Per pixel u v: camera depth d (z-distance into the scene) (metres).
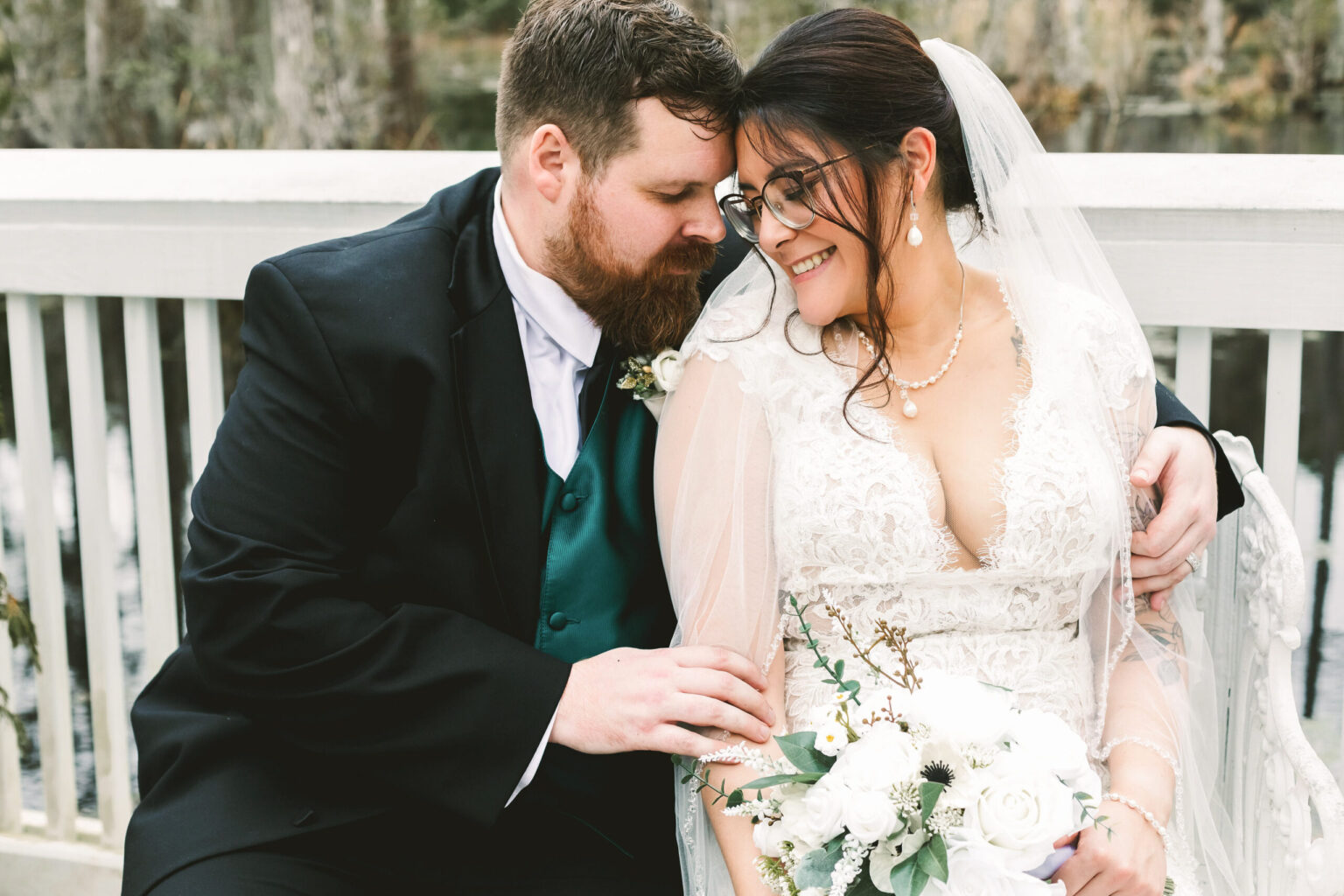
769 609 1.87
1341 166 2.21
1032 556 1.84
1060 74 9.42
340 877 1.85
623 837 1.98
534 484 1.93
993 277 1.98
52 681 2.78
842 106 1.76
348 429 1.89
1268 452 2.32
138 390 2.67
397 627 1.83
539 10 1.94
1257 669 1.95
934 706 1.50
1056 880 1.66
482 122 9.72
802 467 1.86
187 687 2.09
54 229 2.61
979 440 1.89
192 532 1.92
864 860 1.47
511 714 1.80
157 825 1.87
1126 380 1.96
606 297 1.96
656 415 2.01
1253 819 1.97
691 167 1.88
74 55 9.70
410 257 1.97
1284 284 2.23
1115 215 2.28
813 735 1.58
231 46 9.71
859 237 1.80
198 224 2.55
